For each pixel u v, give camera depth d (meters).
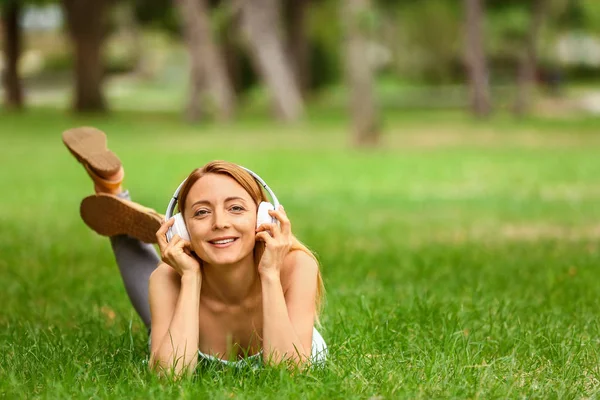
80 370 4.86
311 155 26.36
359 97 29.50
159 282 4.98
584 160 25.16
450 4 70.06
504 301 6.97
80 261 9.71
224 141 31.33
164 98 65.50
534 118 45.81
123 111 49.19
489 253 10.38
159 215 5.60
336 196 17.28
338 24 69.88
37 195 17.09
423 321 6.26
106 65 85.06
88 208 5.61
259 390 4.52
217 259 4.67
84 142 5.76
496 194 17.86
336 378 4.72
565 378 5.03
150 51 89.94
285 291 4.94
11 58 50.31
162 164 23.36
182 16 39.34
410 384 4.73
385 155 26.73
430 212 14.93
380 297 7.23
